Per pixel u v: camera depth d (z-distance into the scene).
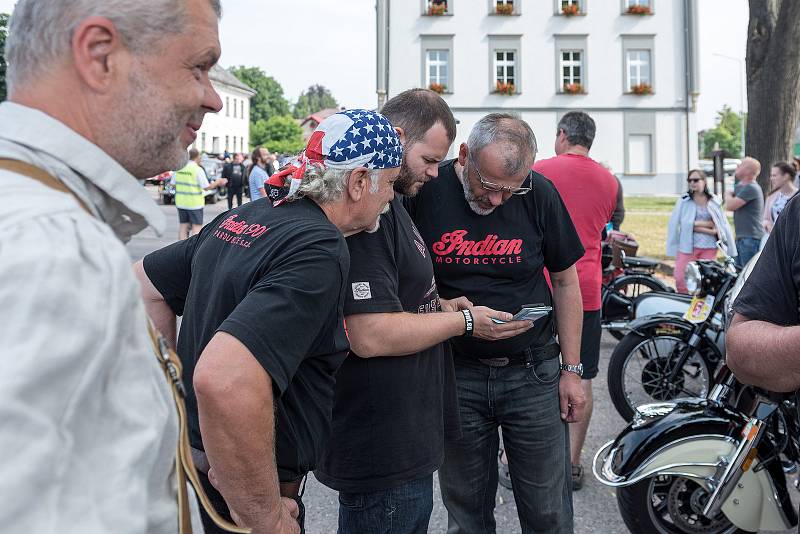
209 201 27.91
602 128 35.25
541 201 2.67
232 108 75.19
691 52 34.72
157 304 1.96
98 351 0.76
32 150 0.86
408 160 2.27
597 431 4.88
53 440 0.72
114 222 0.95
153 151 0.98
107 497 0.77
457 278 2.65
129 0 0.92
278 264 1.52
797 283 1.90
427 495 2.17
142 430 0.82
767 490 2.84
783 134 12.89
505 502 3.82
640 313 5.39
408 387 2.09
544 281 2.77
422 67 34.34
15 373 0.70
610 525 3.59
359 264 1.97
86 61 0.91
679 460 2.88
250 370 1.36
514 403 2.69
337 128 1.75
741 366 1.96
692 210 8.32
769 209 9.36
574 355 2.81
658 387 5.17
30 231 0.76
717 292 4.93
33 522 0.70
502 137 2.45
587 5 34.53
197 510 1.02
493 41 34.41
